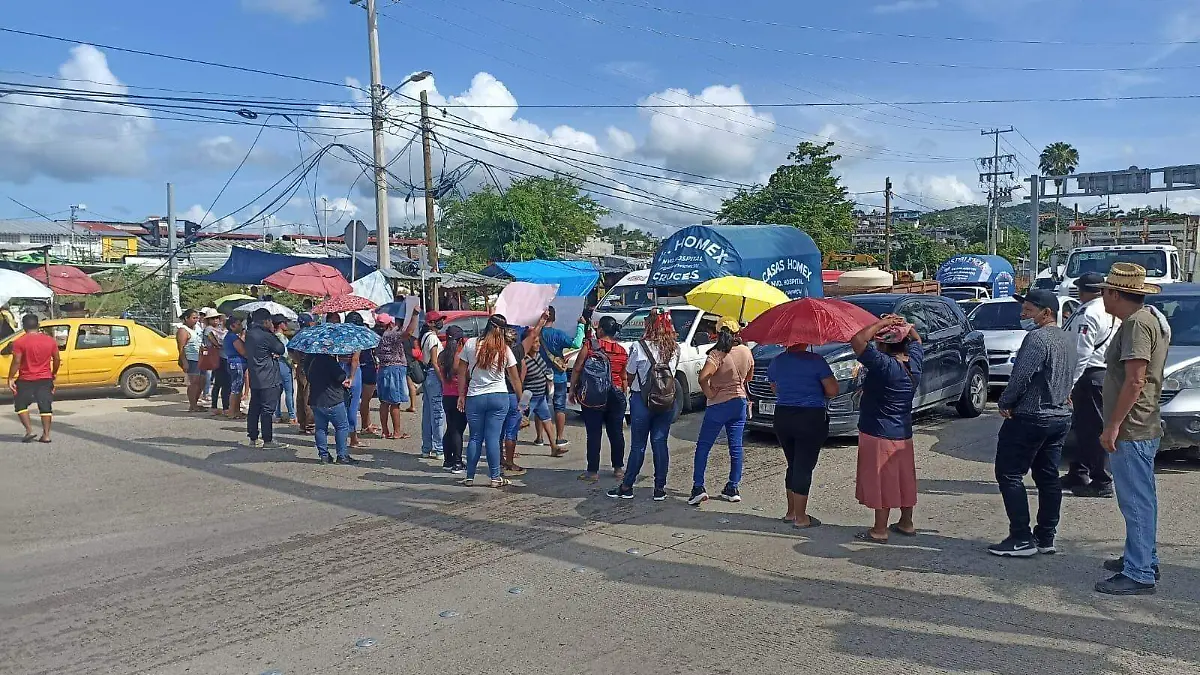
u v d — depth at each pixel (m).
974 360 12.30
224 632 4.95
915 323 11.35
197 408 13.98
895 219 82.50
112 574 6.00
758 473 9.14
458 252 37.47
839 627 4.87
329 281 16.88
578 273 25.84
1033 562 5.96
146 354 15.72
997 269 30.48
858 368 10.20
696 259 16.48
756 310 10.48
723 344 7.71
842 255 35.00
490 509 7.71
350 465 9.70
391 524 7.24
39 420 13.13
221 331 13.64
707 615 5.09
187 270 25.61
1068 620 4.90
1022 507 6.02
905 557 6.14
